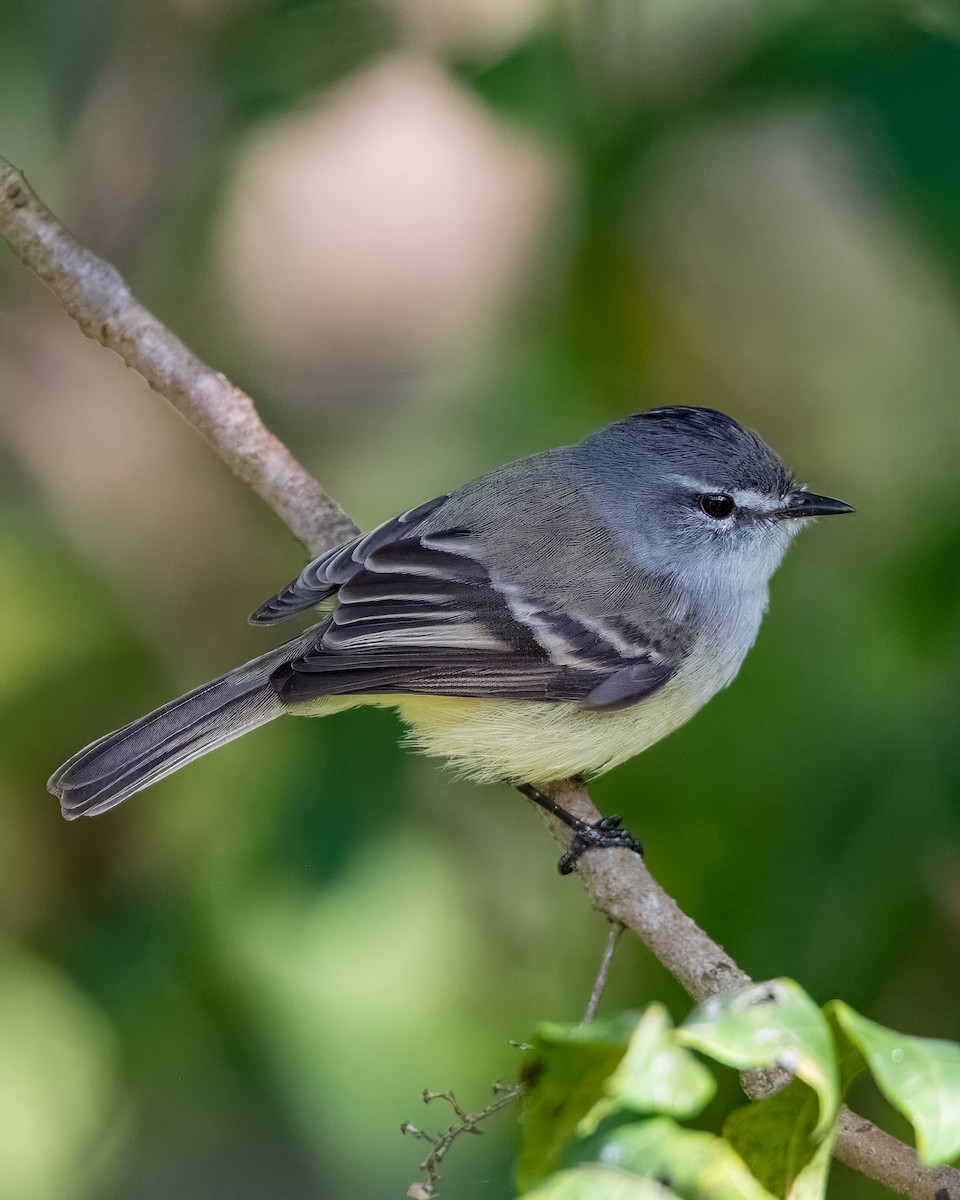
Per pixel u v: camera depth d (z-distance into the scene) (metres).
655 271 10.67
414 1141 9.77
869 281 11.24
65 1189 9.39
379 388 13.06
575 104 9.83
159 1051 9.66
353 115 13.67
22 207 9.30
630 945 9.70
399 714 9.70
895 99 8.22
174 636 11.55
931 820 8.73
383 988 9.70
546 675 8.84
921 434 10.72
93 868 10.12
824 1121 3.97
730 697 9.55
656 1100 3.91
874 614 9.41
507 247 13.52
